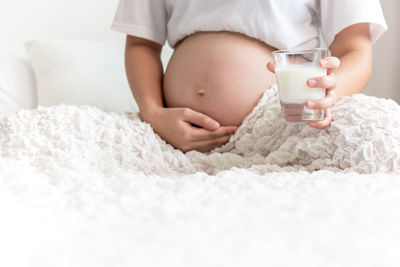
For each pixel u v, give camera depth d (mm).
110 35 2166
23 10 2102
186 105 1042
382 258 344
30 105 1796
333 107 849
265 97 968
